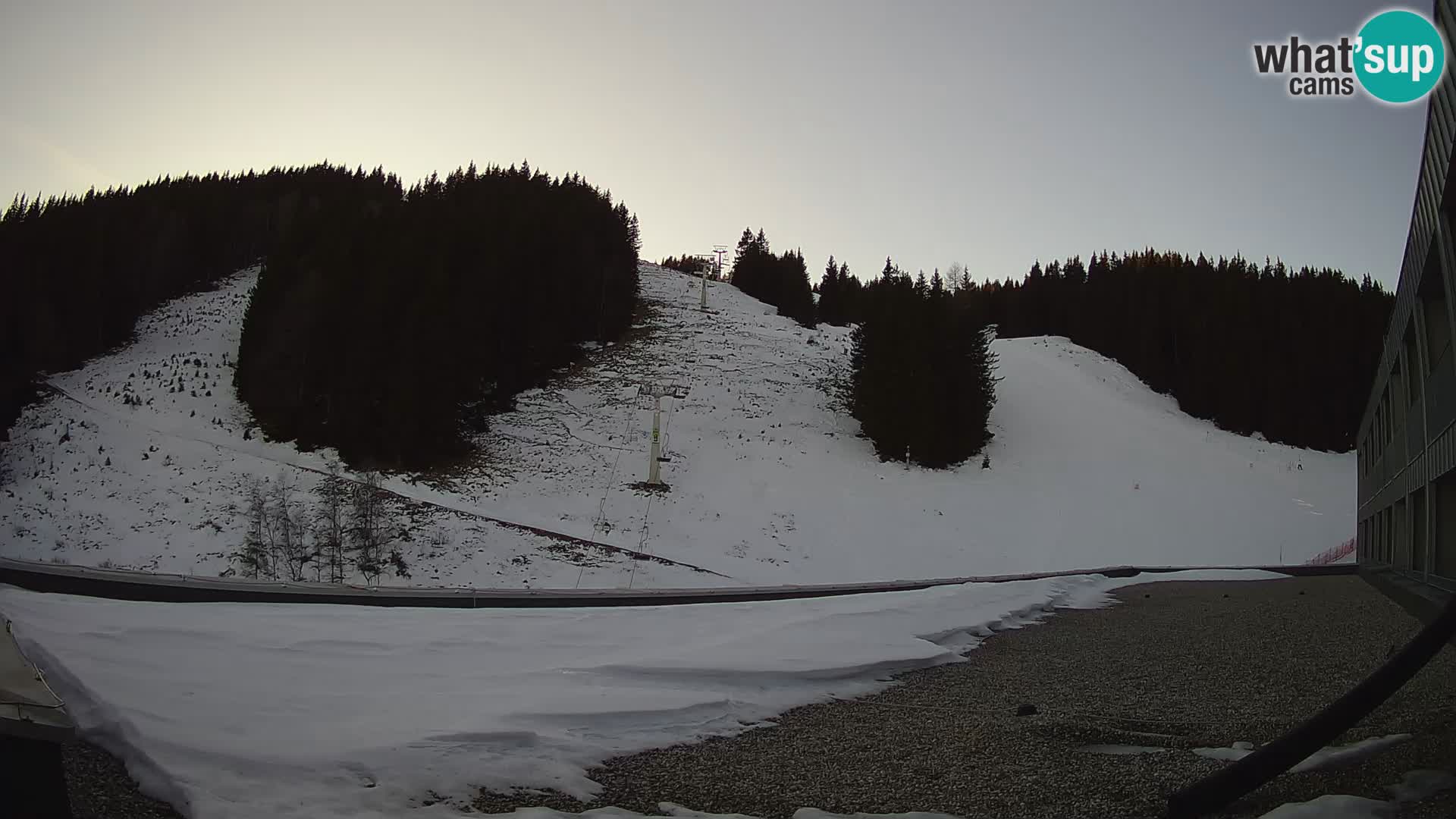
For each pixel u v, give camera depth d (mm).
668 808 5652
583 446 43844
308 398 43844
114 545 29812
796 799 5809
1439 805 5234
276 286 50625
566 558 29703
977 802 5699
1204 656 11539
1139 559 37656
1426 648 5180
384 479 38188
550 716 7379
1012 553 36969
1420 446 14820
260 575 27359
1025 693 9312
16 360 46688
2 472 36594
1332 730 5234
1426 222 11742
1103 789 5930
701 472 41656
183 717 6535
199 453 38656
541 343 55688
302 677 8312
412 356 41969
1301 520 43781
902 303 51438
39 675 4910
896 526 38406
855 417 50062
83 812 4945
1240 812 5367
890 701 9008
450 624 12430
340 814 5176
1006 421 54031
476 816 5355
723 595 18797
